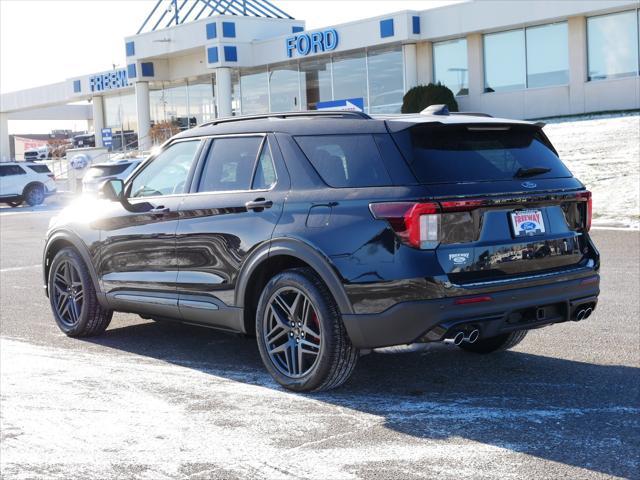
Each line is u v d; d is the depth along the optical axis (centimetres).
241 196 565
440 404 497
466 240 487
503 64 2719
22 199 3094
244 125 590
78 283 714
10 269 1231
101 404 519
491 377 554
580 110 2541
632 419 457
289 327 534
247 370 594
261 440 444
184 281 602
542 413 473
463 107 2828
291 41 3194
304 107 3291
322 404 505
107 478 400
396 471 394
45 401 528
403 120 507
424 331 475
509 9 2594
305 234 512
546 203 522
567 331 686
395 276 475
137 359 636
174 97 3912
